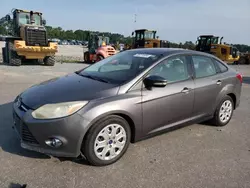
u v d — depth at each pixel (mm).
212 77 4562
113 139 3264
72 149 2996
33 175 2930
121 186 2828
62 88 3414
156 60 3818
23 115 3049
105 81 3615
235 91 5016
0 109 5230
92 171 3086
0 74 10461
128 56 4254
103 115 3072
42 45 15234
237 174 3184
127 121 3422
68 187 2756
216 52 23312
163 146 3877
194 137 4305
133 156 3512
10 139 3793
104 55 18953
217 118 4781
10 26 16750
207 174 3154
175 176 3078
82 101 3047
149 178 3010
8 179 2826
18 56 14633
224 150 3855
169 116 3855
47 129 2932
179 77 4035
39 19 16156
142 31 23375
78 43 87938
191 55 4355
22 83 8555
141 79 3543
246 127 4949
